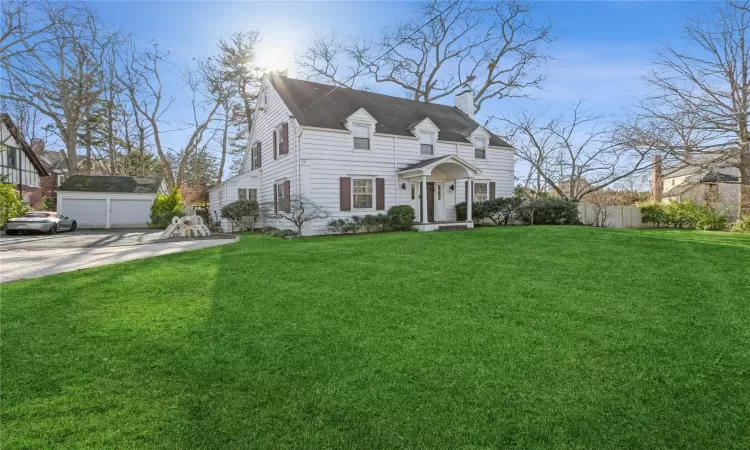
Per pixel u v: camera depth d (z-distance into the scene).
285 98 16.31
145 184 26.22
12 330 4.07
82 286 5.86
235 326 4.19
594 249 8.29
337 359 3.39
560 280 5.91
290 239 12.73
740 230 15.10
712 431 2.43
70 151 26.59
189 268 7.16
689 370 3.17
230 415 2.58
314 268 6.95
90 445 2.27
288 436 2.37
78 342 3.77
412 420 2.53
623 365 3.26
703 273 6.25
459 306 4.79
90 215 23.89
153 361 3.37
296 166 15.05
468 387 2.92
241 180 19.72
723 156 14.44
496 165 19.58
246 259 7.95
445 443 2.32
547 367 3.22
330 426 2.47
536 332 3.96
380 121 17.02
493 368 3.21
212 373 3.15
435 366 3.25
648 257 7.46
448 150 18.00
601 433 2.41
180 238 14.04
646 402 2.74
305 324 4.23
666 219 19.45
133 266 7.39
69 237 15.76
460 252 8.31
